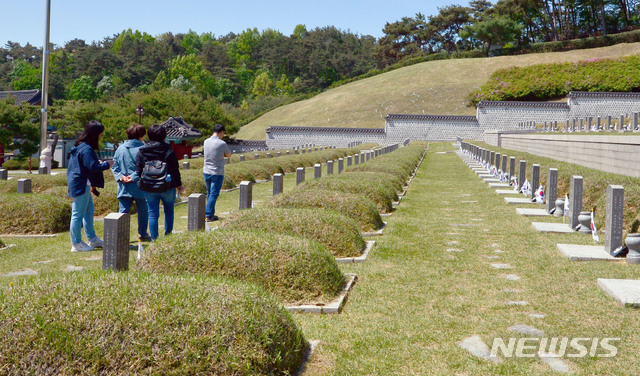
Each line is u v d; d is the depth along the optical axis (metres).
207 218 10.95
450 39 108.38
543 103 62.41
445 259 7.89
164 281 4.30
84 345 3.47
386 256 8.06
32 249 8.66
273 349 3.94
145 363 3.48
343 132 64.88
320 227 7.98
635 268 7.12
